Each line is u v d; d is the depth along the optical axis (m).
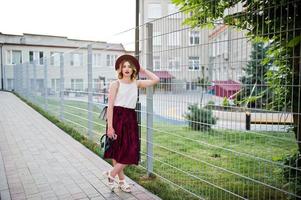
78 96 8.35
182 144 5.42
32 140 7.09
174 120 3.79
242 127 2.94
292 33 2.75
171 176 4.33
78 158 5.45
